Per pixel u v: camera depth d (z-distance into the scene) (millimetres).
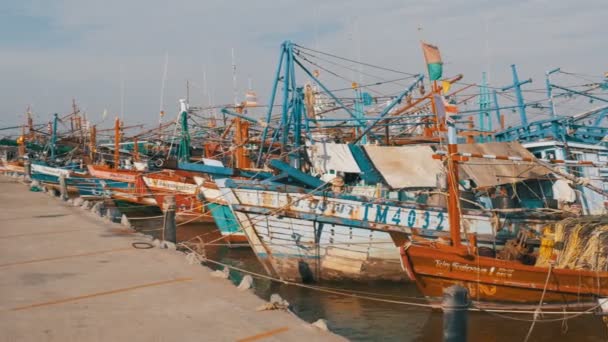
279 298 7488
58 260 10125
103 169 31938
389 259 16062
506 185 17828
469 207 16938
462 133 22125
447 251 12250
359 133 22688
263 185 16297
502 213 16266
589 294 12289
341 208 15914
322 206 15945
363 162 17312
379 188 17375
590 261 12570
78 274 9047
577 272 12133
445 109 12719
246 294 8023
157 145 36281
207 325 6570
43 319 6688
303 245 16266
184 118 25984
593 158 19328
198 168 20406
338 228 16094
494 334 11570
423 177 17094
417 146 18047
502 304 12320
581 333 11680
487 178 16875
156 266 9695
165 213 13094
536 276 12164
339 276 16266
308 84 22438
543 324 12148
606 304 10773
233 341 6051
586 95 22250
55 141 39656
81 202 19234
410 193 17375
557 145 18422
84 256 10508
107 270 9352
